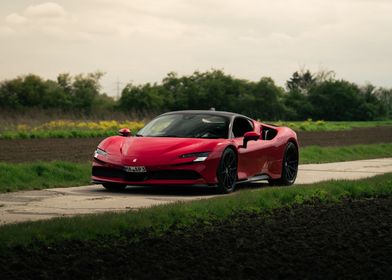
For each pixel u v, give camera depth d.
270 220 8.88
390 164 21.78
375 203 11.05
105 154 13.11
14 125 38.00
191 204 9.36
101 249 6.68
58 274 5.66
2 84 70.25
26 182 13.77
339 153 25.89
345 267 6.08
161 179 12.63
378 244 7.25
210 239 7.36
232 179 13.31
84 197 11.93
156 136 13.59
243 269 5.88
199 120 13.95
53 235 7.00
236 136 13.84
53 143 28.84
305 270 5.95
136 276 5.62
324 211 9.91
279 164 14.98
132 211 8.77
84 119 44.44
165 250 6.71
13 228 7.18
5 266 5.87
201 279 5.56
